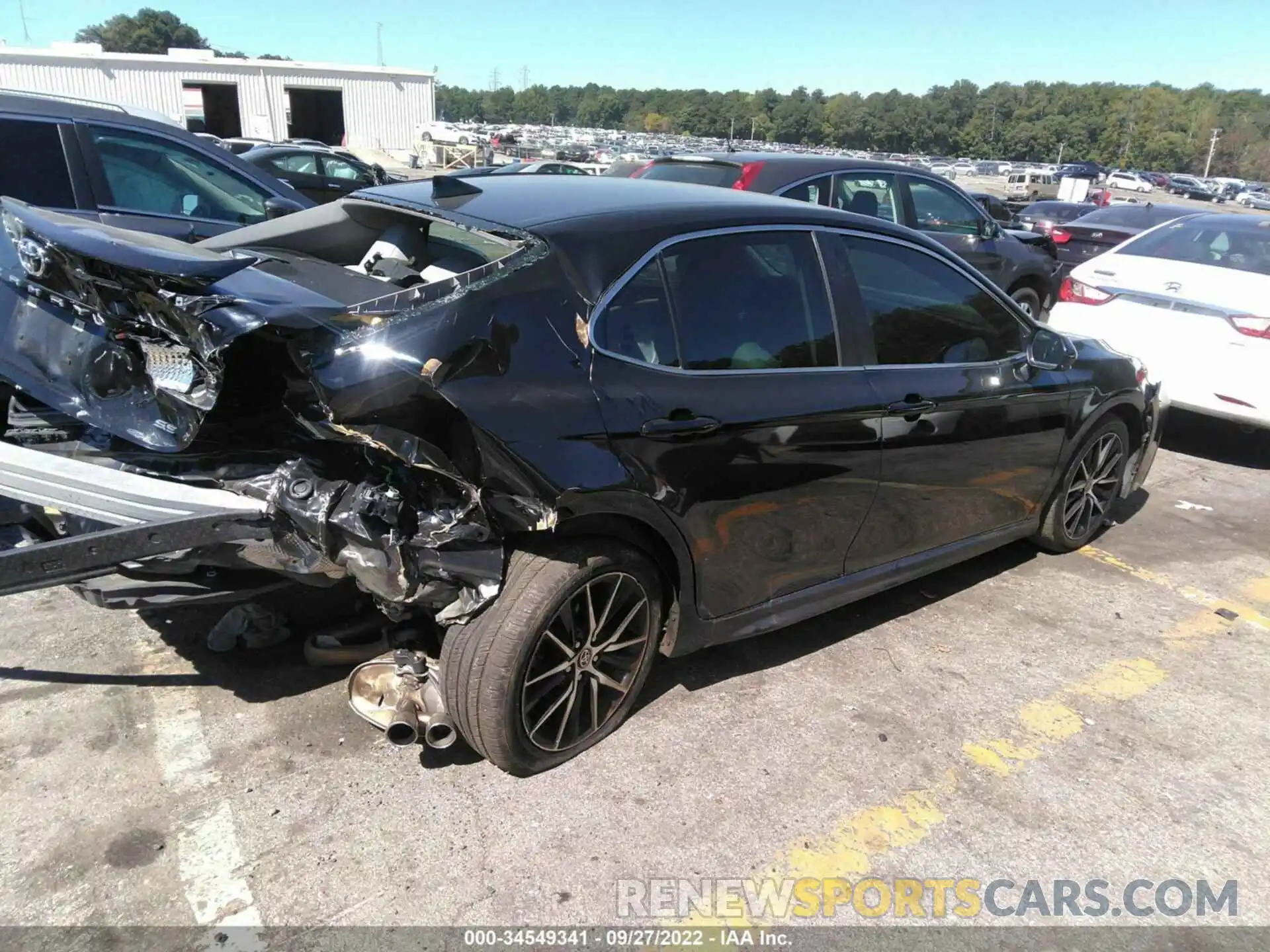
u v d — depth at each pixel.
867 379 3.29
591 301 2.64
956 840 2.68
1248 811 2.90
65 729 2.86
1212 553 4.96
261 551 2.46
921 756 3.05
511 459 2.35
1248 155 123.25
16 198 4.96
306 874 2.38
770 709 3.24
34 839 2.43
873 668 3.56
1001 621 4.02
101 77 31.70
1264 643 4.00
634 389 2.65
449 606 2.48
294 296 2.35
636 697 3.01
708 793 2.79
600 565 2.64
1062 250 13.61
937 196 7.78
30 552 2.12
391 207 3.18
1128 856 2.67
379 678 2.75
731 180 6.70
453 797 2.69
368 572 2.35
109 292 2.49
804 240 3.25
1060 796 2.90
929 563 3.83
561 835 2.58
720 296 2.96
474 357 2.37
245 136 34.50
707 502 2.83
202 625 3.48
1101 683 3.58
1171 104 135.50
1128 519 5.39
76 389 2.67
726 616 3.12
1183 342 6.25
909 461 3.45
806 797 2.81
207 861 2.40
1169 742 3.23
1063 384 4.09
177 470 2.57
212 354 2.25
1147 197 63.00
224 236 3.55
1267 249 6.50
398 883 2.38
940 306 3.63
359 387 2.22
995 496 3.99
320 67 35.19
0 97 5.00
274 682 3.16
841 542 3.37
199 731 2.89
